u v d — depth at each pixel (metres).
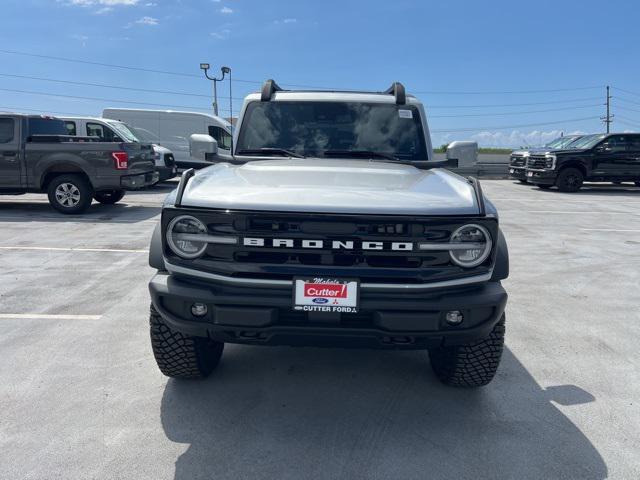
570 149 15.98
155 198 12.77
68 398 3.12
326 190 2.69
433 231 2.51
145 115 17.47
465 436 2.81
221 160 3.82
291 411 3.04
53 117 10.29
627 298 5.27
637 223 10.00
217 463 2.55
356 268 2.53
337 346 2.68
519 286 5.64
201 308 2.62
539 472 2.52
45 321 4.32
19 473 2.44
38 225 8.65
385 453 2.65
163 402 3.10
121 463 2.53
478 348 2.97
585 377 3.51
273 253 2.54
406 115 4.11
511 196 14.71
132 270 5.88
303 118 4.11
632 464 2.58
